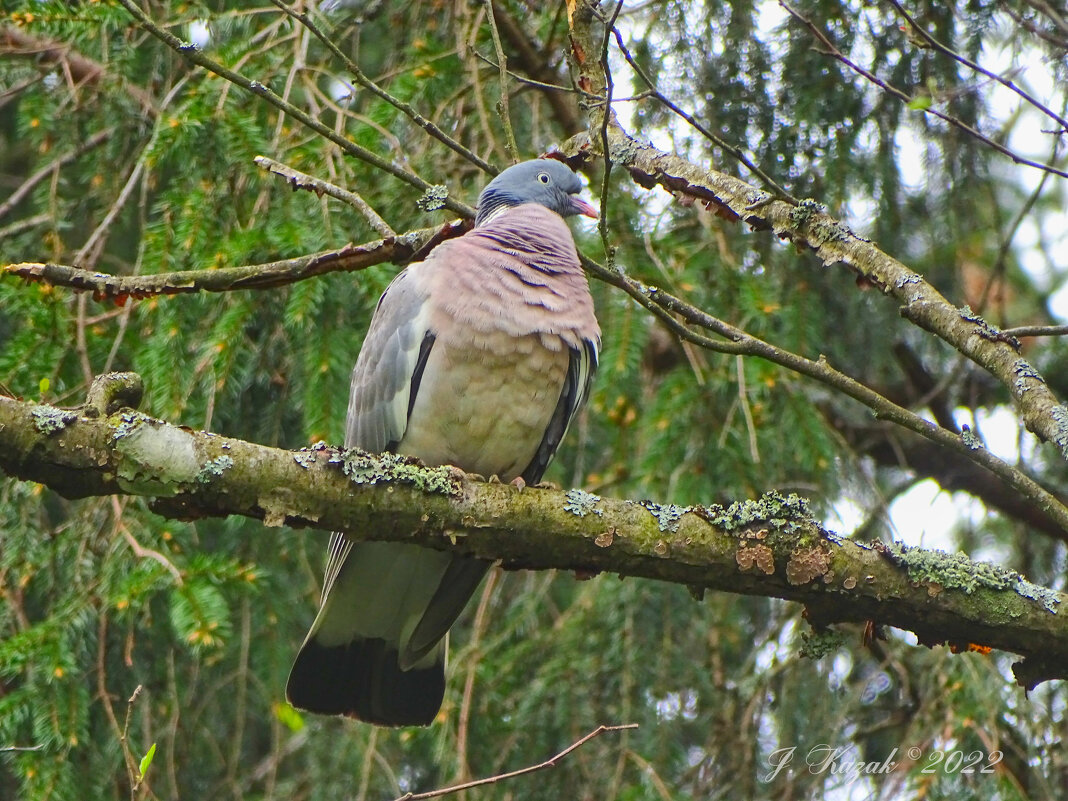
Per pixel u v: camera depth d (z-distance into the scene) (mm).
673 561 6176
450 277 7891
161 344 8781
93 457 5578
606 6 9625
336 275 8930
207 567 8523
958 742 8594
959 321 7152
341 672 8273
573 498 6191
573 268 8219
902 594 6215
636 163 8445
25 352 8883
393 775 9266
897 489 11789
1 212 10047
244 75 9156
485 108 9320
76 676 8680
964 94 8352
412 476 6020
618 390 9289
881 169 9734
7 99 10633
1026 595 6273
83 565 8820
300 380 9297
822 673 9352
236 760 9578
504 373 7770
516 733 9422
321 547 10398
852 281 10266
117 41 9508
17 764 8688
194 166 8891
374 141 9000
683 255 9539
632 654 9500
